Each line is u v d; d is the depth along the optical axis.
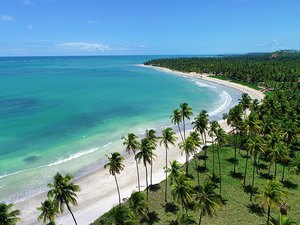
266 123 84.69
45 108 143.25
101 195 66.50
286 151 69.25
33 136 101.81
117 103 159.62
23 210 59.91
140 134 106.44
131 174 76.25
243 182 71.19
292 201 62.81
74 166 79.81
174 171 56.44
